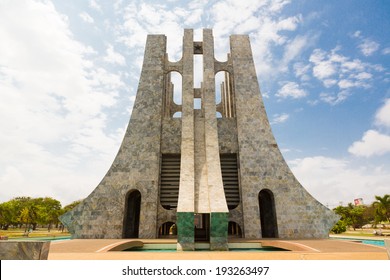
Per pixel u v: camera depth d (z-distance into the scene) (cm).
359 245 1333
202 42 2616
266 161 2209
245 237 1992
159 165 2192
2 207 5712
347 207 6275
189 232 1502
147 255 878
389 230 5325
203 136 2189
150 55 2527
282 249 1455
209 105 2272
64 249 1113
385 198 4822
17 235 3653
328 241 1584
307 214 2072
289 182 2156
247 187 2131
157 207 2061
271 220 2217
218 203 1609
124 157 2191
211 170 1883
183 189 1716
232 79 2539
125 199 2084
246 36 2634
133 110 2339
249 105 2377
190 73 2434
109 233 1988
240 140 2266
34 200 6631
